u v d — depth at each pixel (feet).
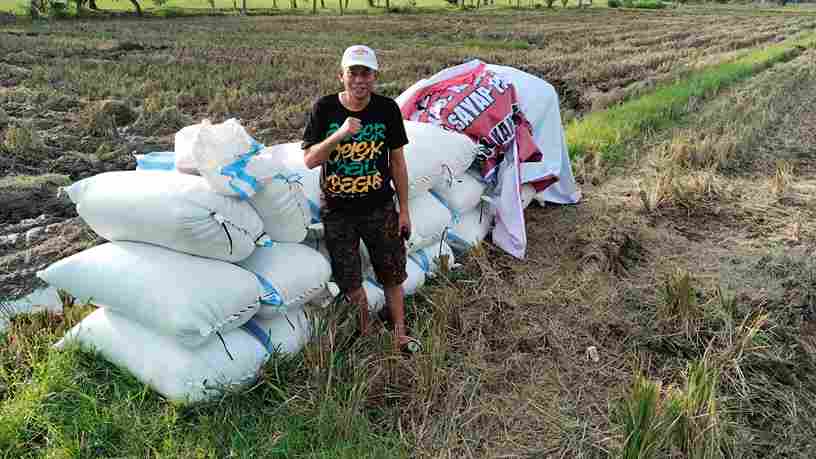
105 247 11.51
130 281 10.65
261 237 11.25
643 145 28.43
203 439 9.78
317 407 10.54
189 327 10.04
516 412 11.14
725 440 10.27
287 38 89.81
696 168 25.05
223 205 10.50
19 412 9.88
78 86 42.42
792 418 11.08
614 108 35.19
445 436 10.43
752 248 17.69
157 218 10.32
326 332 11.81
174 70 50.85
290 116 36.04
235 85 44.68
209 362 10.60
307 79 48.42
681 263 16.87
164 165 12.66
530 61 64.85
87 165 26.48
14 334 12.12
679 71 51.57
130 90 41.47
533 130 19.44
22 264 17.04
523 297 14.75
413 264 14.85
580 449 10.20
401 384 11.52
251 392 10.93
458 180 16.10
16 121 32.32
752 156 26.89
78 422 9.97
